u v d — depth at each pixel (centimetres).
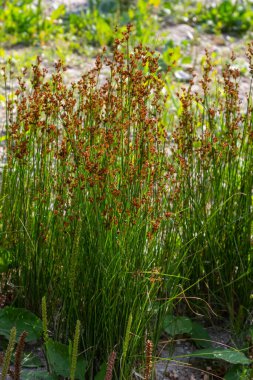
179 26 895
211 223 380
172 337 357
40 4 841
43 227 354
